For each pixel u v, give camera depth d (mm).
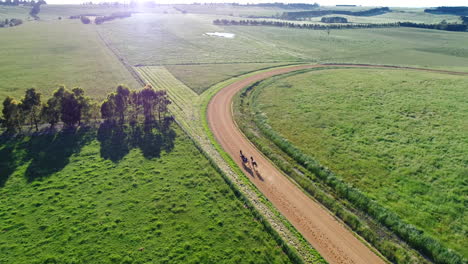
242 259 24281
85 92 65062
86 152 40156
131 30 174625
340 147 42688
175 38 149875
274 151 42562
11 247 24703
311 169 37594
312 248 26203
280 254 25156
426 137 45312
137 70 86688
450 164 37969
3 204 29688
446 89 68062
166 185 33656
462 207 30406
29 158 38188
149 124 49656
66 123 47031
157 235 26438
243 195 32188
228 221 28500
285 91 68750
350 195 32375
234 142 45656
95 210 29266
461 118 51875
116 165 37344
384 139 44938
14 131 44844
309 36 163000
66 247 24906
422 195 32312
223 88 71375
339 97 63812
